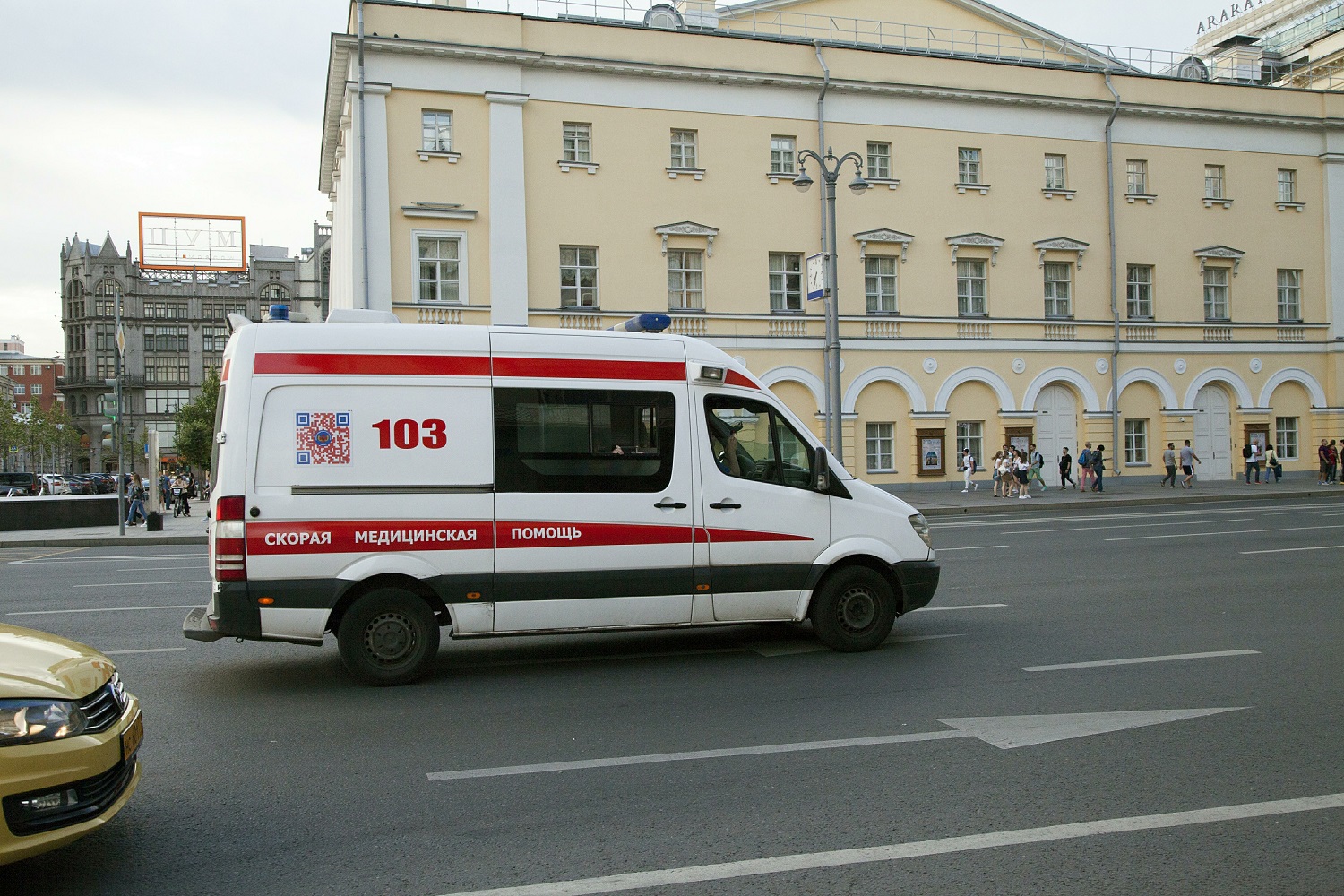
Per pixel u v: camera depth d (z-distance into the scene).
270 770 5.47
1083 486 31.08
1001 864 4.08
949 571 13.53
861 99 30.28
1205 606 10.39
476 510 7.52
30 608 11.53
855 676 7.53
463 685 7.39
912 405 30.72
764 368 29.38
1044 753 5.54
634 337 8.08
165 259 81.69
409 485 7.41
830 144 30.02
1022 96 31.70
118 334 26.12
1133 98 33.22
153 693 7.27
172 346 105.00
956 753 5.57
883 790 4.97
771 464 8.31
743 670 7.78
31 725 3.77
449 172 26.42
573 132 27.89
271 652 8.73
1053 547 16.44
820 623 8.31
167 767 5.54
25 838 3.70
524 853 4.27
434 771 5.40
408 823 4.66
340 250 32.19
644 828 4.53
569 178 27.61
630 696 7.00
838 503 8.38
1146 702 6.58
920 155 30.91
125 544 23.84
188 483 38.38
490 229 26.64
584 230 27.72
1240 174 34.72
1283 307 35.59
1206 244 34.22
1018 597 11.20
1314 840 4.29
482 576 7.52
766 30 31.83
